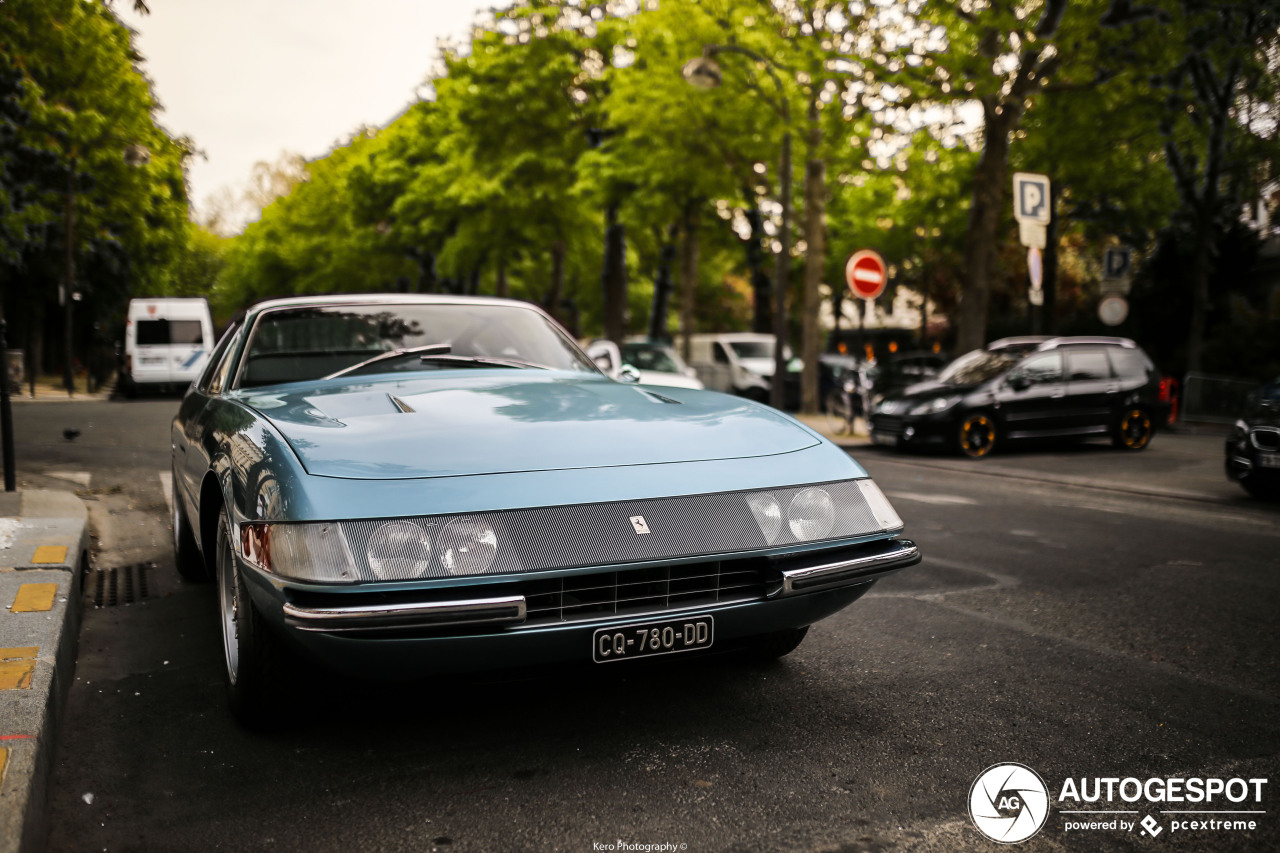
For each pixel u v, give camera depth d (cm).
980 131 1900
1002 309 3456
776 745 288
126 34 2792
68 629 360
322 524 240
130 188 2989
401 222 3569
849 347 4228
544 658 255
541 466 270
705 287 5116
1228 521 732
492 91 2464
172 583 500
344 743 288
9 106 2308
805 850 227
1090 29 1416
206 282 6681
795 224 2683
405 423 297
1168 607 462
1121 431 1350
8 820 204
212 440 334
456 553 242
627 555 254
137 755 280
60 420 1472
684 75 1542
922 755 282
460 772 269
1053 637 408
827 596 287
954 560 574
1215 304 2205
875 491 304
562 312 4622
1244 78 1867
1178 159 2000
